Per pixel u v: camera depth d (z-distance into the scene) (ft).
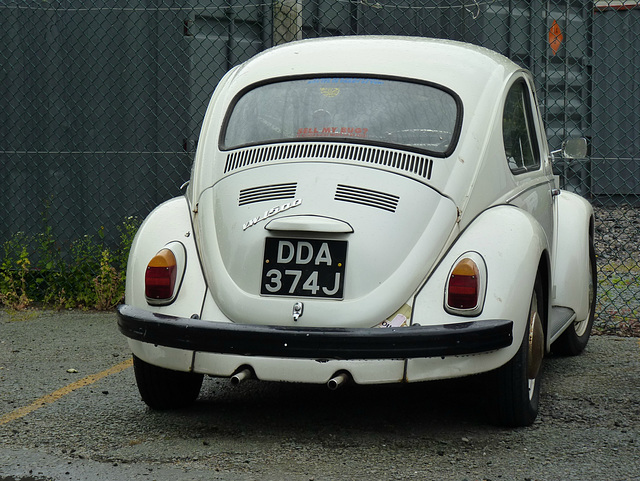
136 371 14.47
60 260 25.82
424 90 14.93
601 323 22.95
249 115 15.24
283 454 12.81
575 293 18.34
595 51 34.99
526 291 13.15
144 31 25.41
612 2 38.68
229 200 14.08
